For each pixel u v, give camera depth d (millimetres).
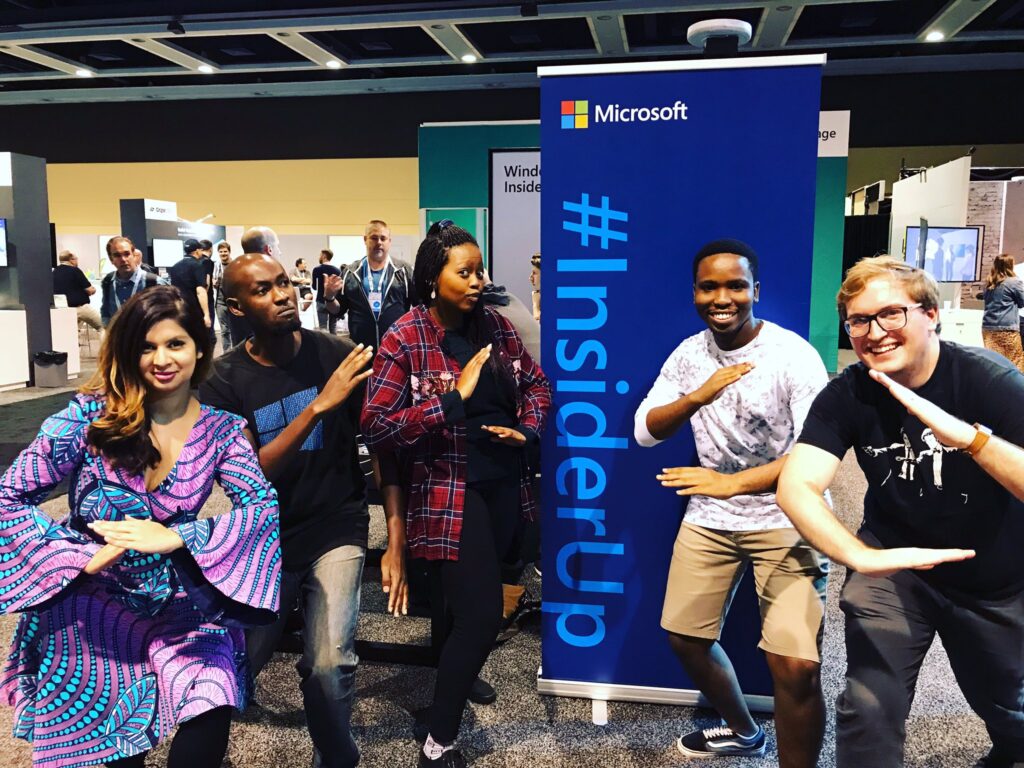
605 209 2252
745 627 2365
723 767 2113
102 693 1474
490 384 2068
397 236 14719
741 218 2184
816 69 2090
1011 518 1493
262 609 1539
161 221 12625
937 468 1483
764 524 1876
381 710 2451
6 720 2393
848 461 5859
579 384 2346
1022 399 1416
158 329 1455
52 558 1382
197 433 1570
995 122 12984
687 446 2311
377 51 12641
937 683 2572
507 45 12031
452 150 6934
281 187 15625
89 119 15906
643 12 9383
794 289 2178
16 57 12516
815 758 1809
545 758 2166
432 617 2723
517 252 5477
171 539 1424
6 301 9148
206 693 1475
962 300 10742
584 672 2486
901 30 11258
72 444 1472
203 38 11547
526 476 2201
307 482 1912
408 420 1904
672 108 2174
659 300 2264
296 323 1914
